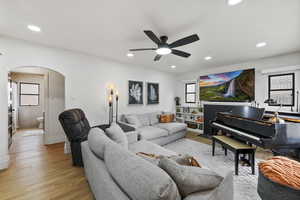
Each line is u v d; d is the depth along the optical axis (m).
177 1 1.51
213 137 2.98
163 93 5.39
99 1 1.52
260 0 1.48
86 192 1.77
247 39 2.46
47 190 1.79
